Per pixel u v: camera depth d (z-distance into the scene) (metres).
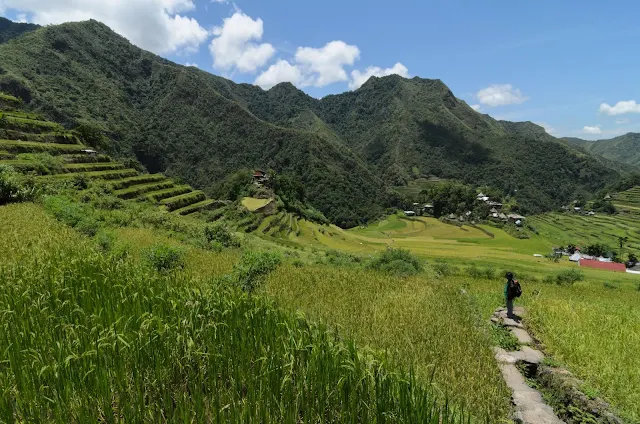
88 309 5.45
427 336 8.77
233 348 4.71
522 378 7.36
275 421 3.66
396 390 4.22
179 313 5.35
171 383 4.14
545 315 11.27
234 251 25.98
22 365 3.93
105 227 22.38
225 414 3.75
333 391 4.13
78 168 49.72
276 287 12.79
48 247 11.91
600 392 6.67
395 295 13.55
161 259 12.17
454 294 15.33
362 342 7.89
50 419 3.48
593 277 44.69
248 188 102.75
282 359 4.44
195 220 51.19
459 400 5.78
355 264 29.50
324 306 10.70
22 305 5.49
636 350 8.42
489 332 10.12
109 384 3.71
